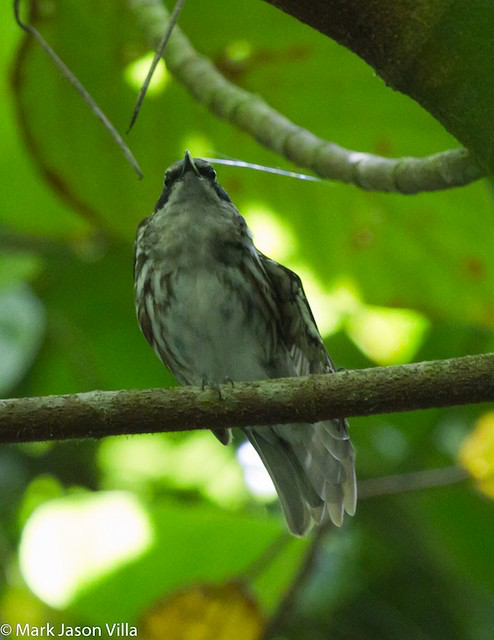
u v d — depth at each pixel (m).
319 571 11.65
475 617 11.59
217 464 13.31
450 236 10.35
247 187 10.45
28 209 11.73
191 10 8.97
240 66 9.36
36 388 13.15
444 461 12.33
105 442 13.24
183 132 10.15
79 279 12.78
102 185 10.45
